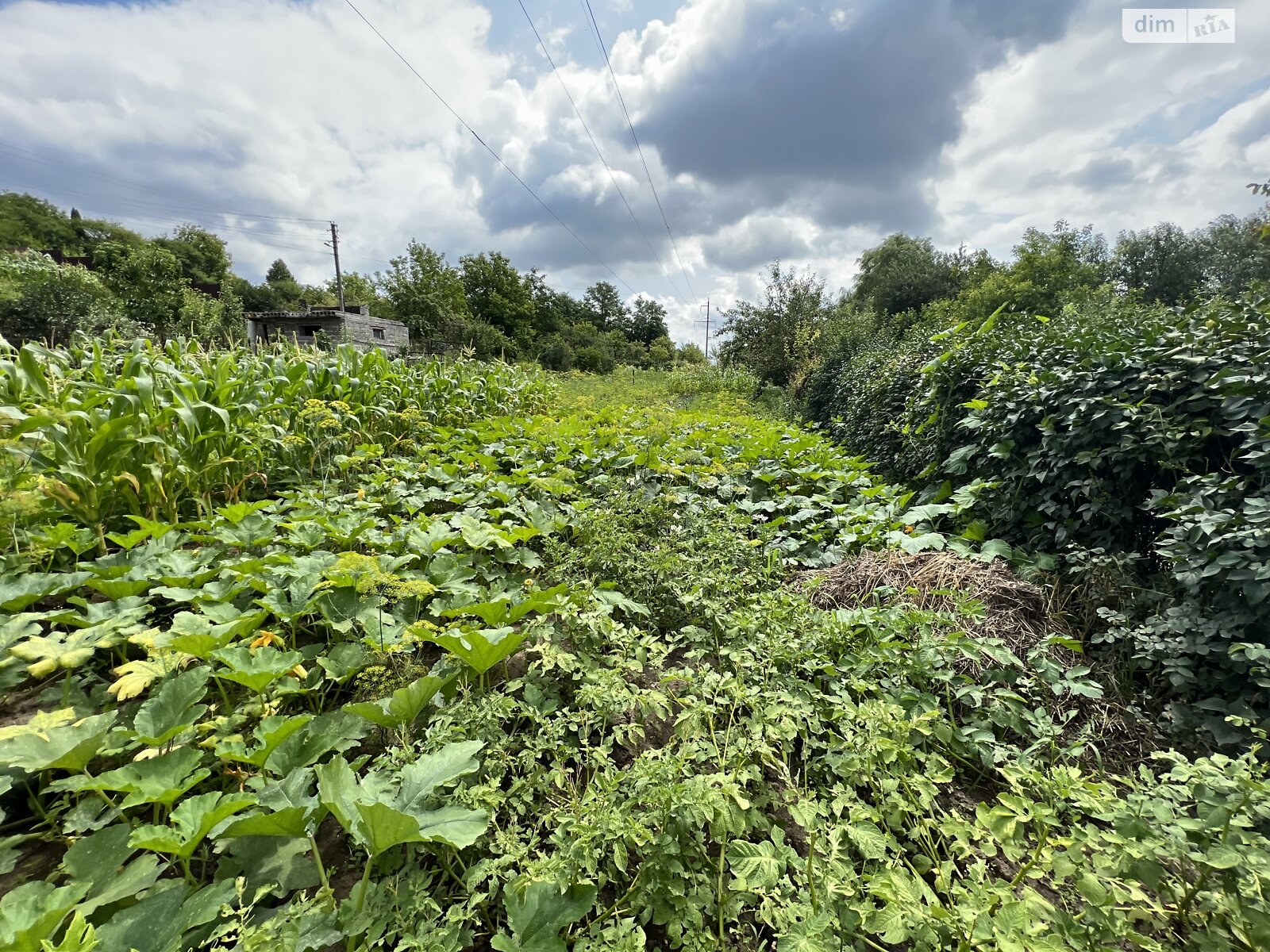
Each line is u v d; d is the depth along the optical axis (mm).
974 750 1977
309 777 1551
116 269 21203
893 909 1239
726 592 2957
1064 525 3197
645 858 1476
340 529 3047
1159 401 3023
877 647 2312
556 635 2338
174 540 2809
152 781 1426
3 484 2635
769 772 1894
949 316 12141
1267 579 2014
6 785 1385
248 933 1121
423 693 1715
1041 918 1250
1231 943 1224
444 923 1361
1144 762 2027
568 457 5543
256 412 4258
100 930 1100
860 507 4328
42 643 1771
